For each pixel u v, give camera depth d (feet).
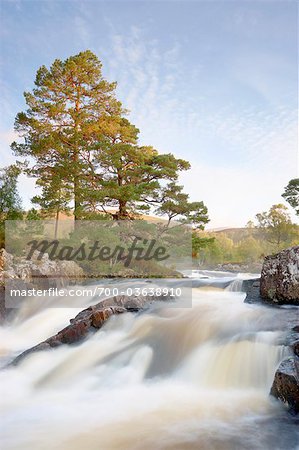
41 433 17.60
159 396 22.21
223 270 179.42
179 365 25.89
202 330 29.22
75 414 19.97
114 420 19.01
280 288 37.09
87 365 26.91
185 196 100.37
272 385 20.59
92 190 93.09
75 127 103.71
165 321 31.68
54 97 109.19
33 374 26.43
